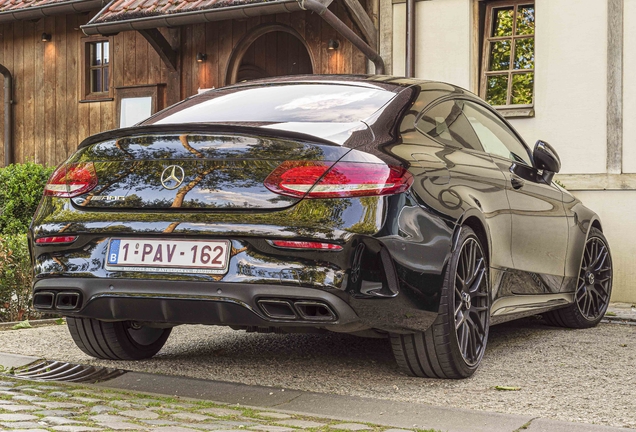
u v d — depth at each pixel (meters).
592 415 3.48
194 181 3.56
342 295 3.41
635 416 3.46
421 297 3.68
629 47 8.23
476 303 4.23
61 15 12.27
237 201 3.49
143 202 3.62
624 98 8.26
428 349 3.93
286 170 3.46
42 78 12.45
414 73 9.27
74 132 12.18
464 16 9.04
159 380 3.89
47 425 2.96
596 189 8.36
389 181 3.56
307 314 3.48
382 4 9.57
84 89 12.13
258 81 4.67
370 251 3.47
